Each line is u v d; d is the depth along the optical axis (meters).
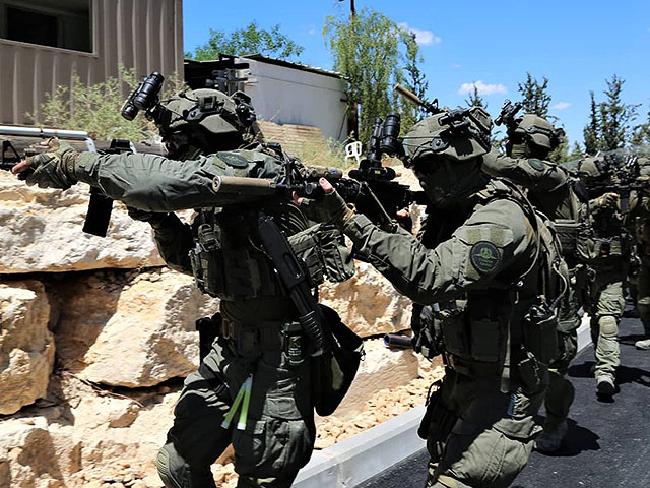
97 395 3.74
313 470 3.78
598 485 4.20
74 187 3.67
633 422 5.38
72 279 3.86
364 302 5.26
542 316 2.78
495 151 4.53
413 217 6.05
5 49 6.90
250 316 2.79
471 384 2.81
